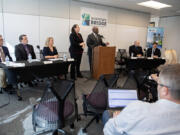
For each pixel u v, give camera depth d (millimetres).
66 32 5090
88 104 1894
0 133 1853
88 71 5633
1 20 4109
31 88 3625
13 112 2396
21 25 4379
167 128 575
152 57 5184
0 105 2637
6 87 3318
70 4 5000
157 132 576
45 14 4660
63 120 1493
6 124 2055
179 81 594
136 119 616
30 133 1871
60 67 3631
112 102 1383
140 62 5051
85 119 2271
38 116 1517
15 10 4238
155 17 8297
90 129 2004
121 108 1352
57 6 4801
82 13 5250
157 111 605
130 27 6449
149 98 2064
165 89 627
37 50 4699
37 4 4496
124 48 6469
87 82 4180
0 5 4039
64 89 1397
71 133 1904
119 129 670
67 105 1630
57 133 1789
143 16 6727
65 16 4984
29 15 4441
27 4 4363
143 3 5359
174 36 7703
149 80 2090
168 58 2186
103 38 5504
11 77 2953
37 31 4625
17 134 1844
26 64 2871
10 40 4293
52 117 1468
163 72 654
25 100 2883
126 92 1423
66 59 3693
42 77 3309
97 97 1849
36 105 1654
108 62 4449
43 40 4750
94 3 5402
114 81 1890
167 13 6918
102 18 5668
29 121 2150
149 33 6859
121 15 6098
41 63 3064
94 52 4414
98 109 1832
